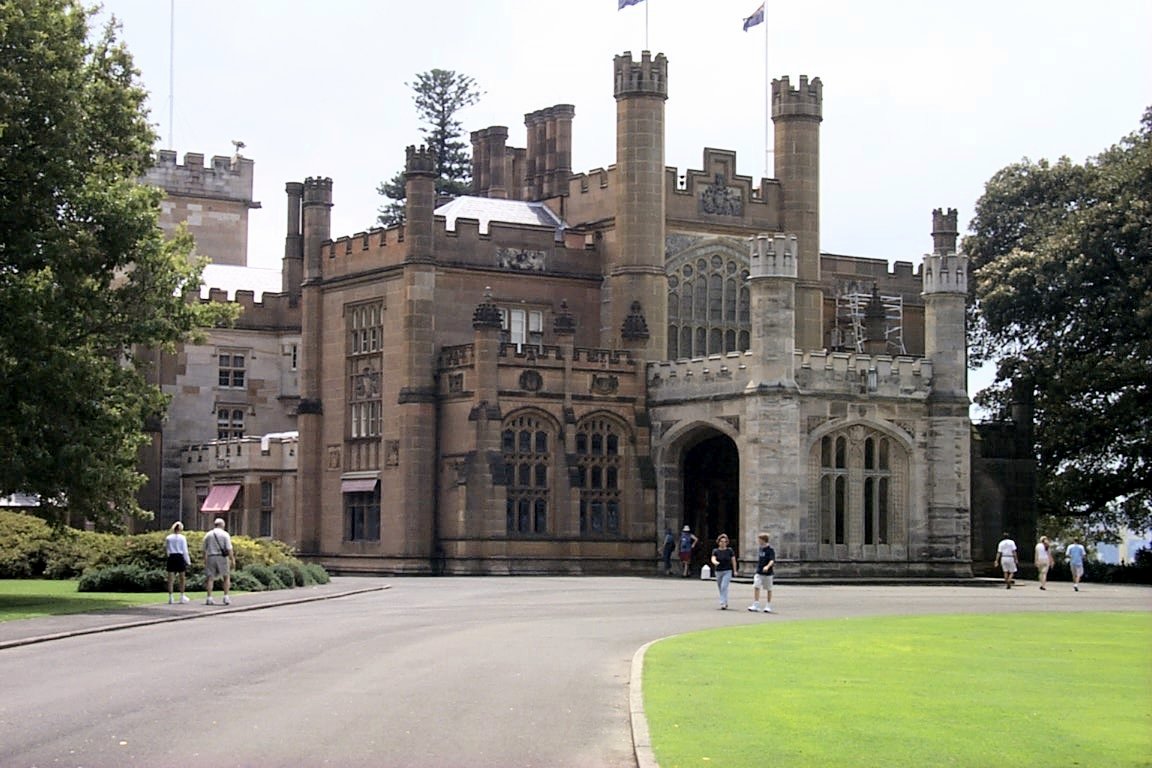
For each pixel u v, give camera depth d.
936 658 30.47
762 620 40.81
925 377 66.69
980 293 80.62
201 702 24.08
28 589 51.28
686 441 69.50
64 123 45.91
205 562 44.69
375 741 20.72
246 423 87.19
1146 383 74.19
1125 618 41.91
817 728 21.28
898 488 66.00
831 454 64.38
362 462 73.50
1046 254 77.19
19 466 44.06
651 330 72.62
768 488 62.69
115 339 47.81
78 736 20.97
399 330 71.56
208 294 87.25
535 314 73.56
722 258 76.56
